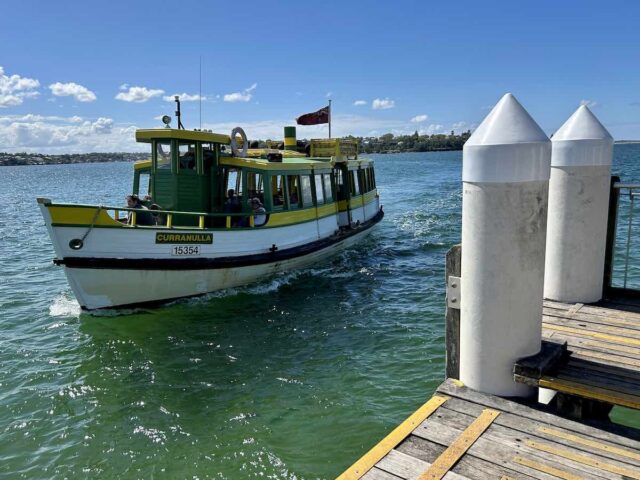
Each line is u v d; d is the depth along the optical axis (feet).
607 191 20.44
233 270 45.11
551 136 21.42
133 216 39.88
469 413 13.84
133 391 29.43
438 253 63.93
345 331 37.58
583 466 11.67
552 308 20.54
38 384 30.50
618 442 12.45
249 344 35.58
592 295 21.01
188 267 41.86
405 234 77.92
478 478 11.50
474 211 13.97
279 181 50.88
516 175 13.32
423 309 42.04
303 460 22.77
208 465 22.68
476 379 14.82
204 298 44.06
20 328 40.09
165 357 33.78
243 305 43.55
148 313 41.55
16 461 23.43
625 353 16.10
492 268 13.92
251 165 48.14
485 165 13.51
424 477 11.57
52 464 23.13
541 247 13.99
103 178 396.16
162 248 40.68
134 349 35.06
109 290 39.47
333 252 59.93
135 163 49.67
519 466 11.78
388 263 58.59
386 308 42.57
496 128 13.64
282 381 30.04
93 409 27.61
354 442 23.91
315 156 68.33
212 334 37.42
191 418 26.43
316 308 42.86
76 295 39.01
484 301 14.20
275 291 47.52
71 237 37.17
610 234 21.45
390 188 172.55
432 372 30.45
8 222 111.75
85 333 37.91
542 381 13.75
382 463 12.10
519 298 13.98
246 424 25.63
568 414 13.79
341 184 65.51
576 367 15.06
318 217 57.16
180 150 46.78
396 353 33.37
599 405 16.16
